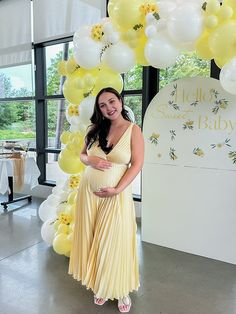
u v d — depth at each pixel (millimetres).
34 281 2449
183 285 2412
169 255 2926
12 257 2875
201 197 2834
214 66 3395
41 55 4898
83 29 2447
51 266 2697
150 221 3168
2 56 5176
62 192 3039
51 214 3131
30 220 3924
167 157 2973
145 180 3137
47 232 2957
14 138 5434
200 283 2441
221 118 2668
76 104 2736
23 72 4996
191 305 2148
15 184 4402
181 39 2047
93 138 2084
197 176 2834
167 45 2160
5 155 4453
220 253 2795
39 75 4926
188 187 2895
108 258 1997
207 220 2828
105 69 2518
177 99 2859
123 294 2061
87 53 2342
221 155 2697
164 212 3064
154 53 2178
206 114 2732
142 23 2201
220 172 2717
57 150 4934
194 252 2932
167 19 2094
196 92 2760
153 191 3105
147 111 3029
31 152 5211
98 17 4066
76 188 2816
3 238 3330
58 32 4480
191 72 3631
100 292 2027
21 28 4855
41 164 5148
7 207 4480
